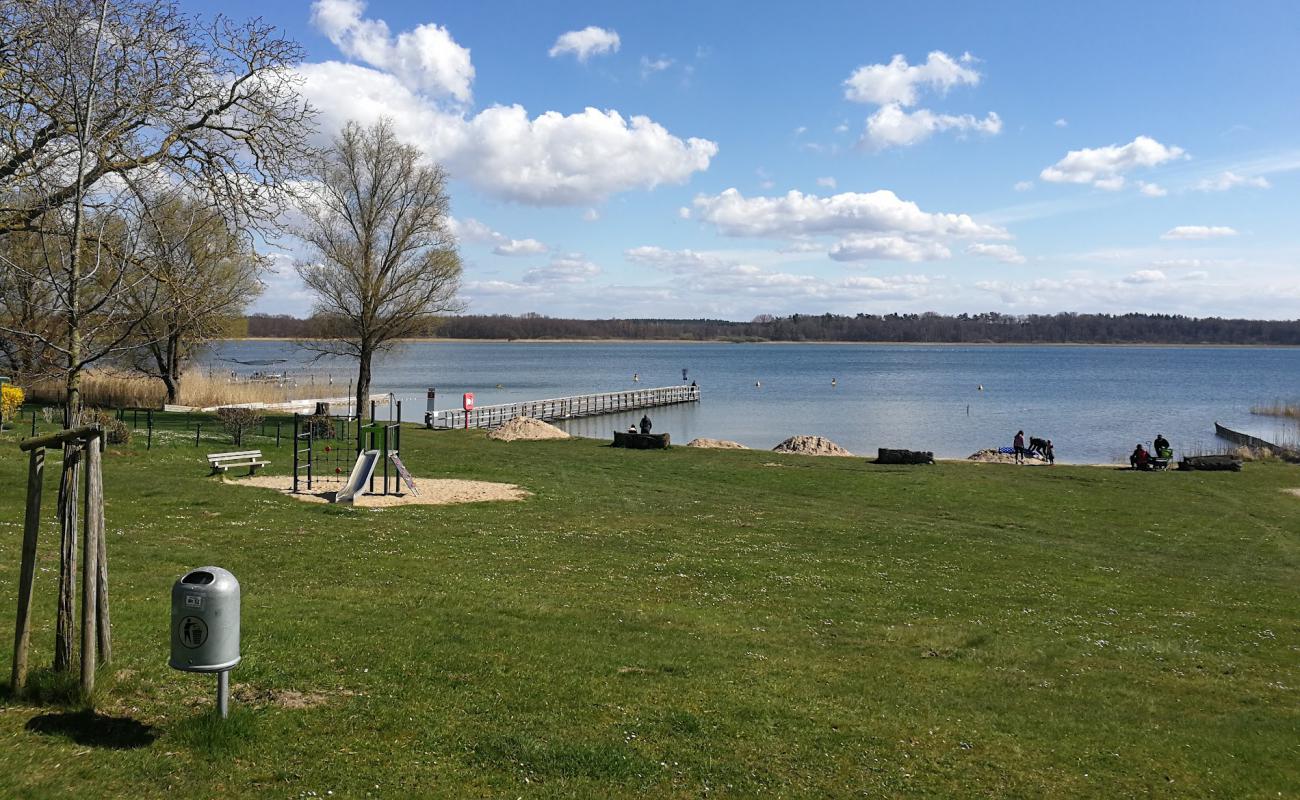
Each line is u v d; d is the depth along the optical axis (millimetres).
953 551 20078
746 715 9148
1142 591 17172
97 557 8094
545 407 65812
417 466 30750
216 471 25812
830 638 12727
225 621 7422
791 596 15164
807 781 7715
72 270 8820
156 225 10430
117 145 11211
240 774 6891
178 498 20953
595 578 15578
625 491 27266
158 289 11750
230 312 40938
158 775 6738
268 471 27312
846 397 91062
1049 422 66375
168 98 12359
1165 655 12859
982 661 12016
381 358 67625
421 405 73375
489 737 8016
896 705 9922
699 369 155875
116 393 50281
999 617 14570
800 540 20500
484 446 39344
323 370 124750
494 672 9844
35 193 11227
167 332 11484
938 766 8266
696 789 7395
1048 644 13062
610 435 57438
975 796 7684
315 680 9055
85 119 9281
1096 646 13117
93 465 7898
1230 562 20531
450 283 47781
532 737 8094
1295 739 9609
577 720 8633
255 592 12820
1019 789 7883
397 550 16875
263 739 7523
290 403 57969
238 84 14219
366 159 45750
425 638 10945
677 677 10266
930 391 100625
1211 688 11422
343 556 15977
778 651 11836
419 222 46594
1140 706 10516
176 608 7402
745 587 15602
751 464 35281
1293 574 19547
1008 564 18969
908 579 17000
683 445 42688
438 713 8500
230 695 8391
